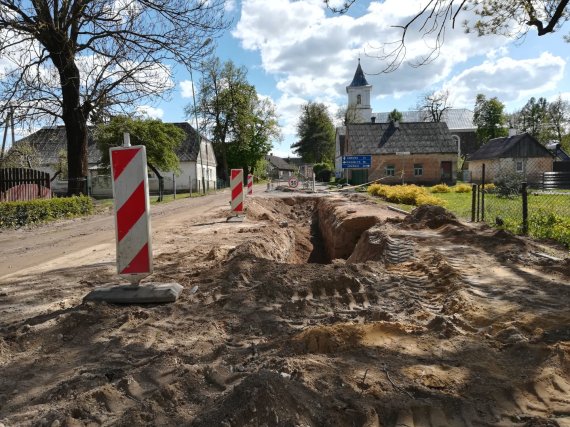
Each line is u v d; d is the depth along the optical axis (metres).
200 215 15.27
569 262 5.66
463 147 71.38
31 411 2.57
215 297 4.70
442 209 10.41
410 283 5.24
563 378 2.71
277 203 23.66
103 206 20.92
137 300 4.58
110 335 3.74
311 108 87.12
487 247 7.04
